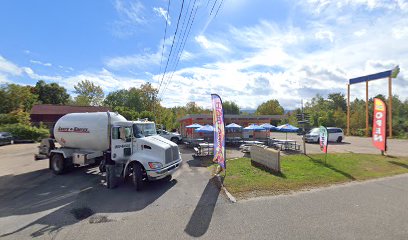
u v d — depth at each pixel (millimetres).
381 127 15828
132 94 70438
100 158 12719
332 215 6055
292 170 11242
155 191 8891
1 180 11023
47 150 13781
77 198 8258
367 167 11914
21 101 45844
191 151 20641
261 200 7387
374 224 5477
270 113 70312
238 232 5301
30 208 7375
